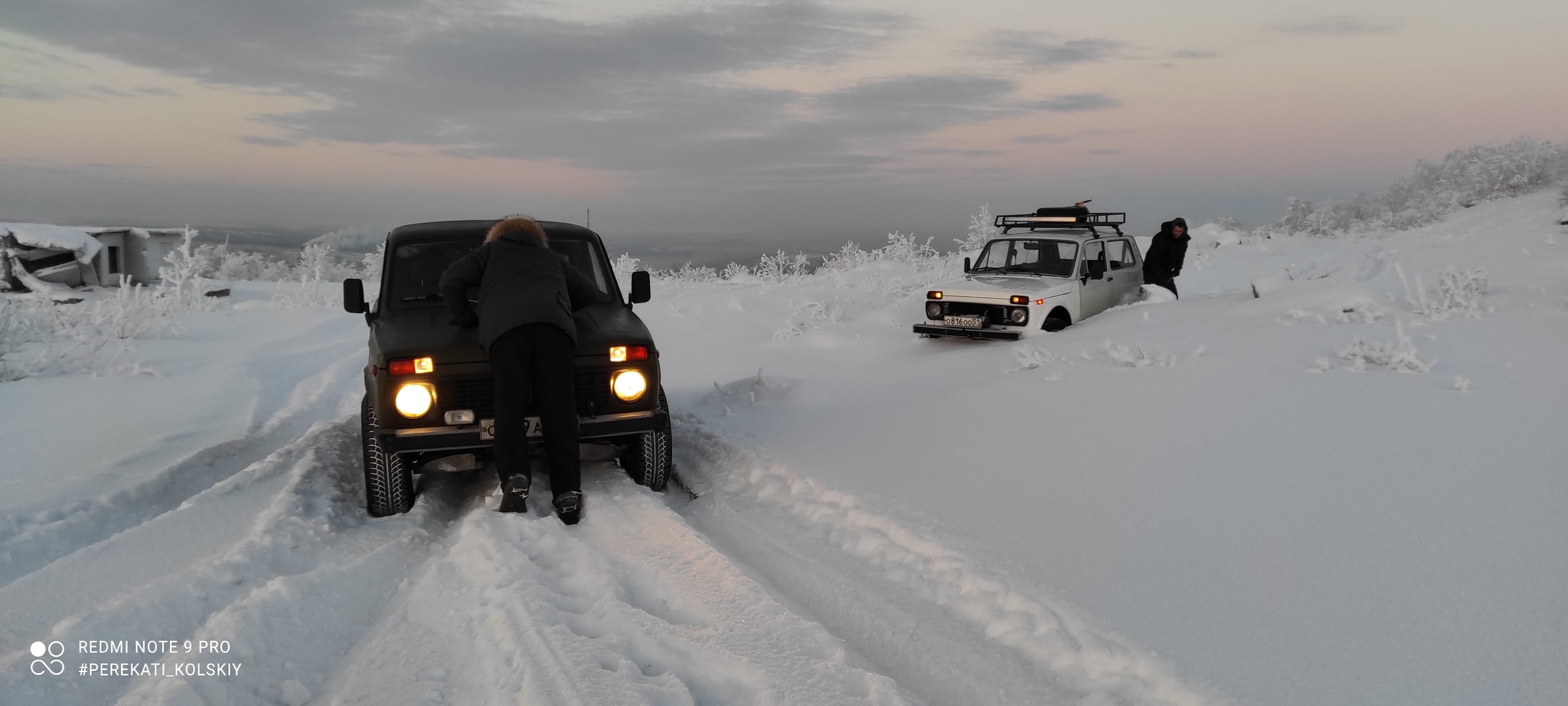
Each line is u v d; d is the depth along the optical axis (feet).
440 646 11.48
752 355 41.91
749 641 11.21
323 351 45.16
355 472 21.12
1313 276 35.76
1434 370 20.68
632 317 20.81
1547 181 91.56
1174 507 14.53
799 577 13.96
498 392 17.01
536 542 15.34
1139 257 42.45
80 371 34.19
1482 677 9.20
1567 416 16.74
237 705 9.93
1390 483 14.52
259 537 14.89
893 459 18.99
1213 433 17.84
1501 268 31.19
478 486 20.38
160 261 78.38
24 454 22.06
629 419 18.40
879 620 12.14
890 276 60.39
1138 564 12.55
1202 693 9.32
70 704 9.98
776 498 17.94
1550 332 22.72
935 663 10.96
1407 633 10.15
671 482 20.54
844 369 34.50
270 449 24.21
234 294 87.35
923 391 26.22
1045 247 38.81
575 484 17.28
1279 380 20.74
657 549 14.83
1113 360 25.46
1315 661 9.75
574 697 9.52
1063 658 10.63
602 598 12.54
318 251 125.59
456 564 14.25
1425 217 92.73
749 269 81.71
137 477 20.20
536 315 16.97
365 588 13.76
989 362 29.50
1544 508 13.02
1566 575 11.10
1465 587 11.05
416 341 17.98
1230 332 27.09
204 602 12.64
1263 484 15.08
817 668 10.45
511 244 18.39
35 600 13.14
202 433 25.03
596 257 22.93
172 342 43.86
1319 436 16.97
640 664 10.85
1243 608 11.04
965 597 12.46
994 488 16.43
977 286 36.81
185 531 16.22
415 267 21.34
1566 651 9.50
